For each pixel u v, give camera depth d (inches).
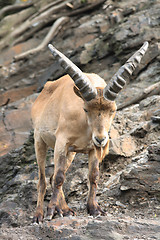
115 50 1664.6
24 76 2160.4
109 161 985.5
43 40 2299.5
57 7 2406.5
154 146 888.3
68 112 714.2
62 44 2105.1
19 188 1042.1
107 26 2021.4
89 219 656.4
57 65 1889.8
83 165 1023.0
